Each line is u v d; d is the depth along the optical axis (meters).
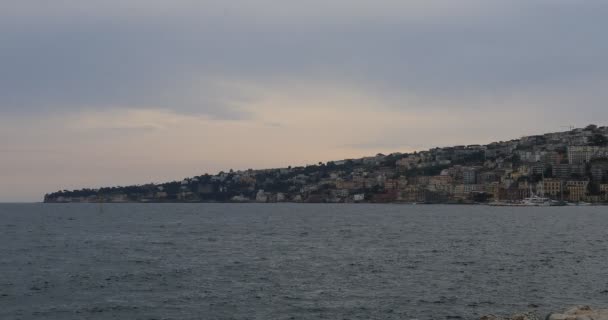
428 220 191.75
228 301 49.12
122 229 145.12
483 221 182.12
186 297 50.84
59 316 44.81
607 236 113.38
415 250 86.94
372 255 80.31
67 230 142.00
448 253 82.25
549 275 60.69
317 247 92.81
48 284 57.16
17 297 51.16
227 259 76.31
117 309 46.75
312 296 50.78
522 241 101.94
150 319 43.66
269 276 61.31
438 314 44.28
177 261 74.38
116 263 72.50
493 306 46.75
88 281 58.78
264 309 46.31
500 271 63.72
